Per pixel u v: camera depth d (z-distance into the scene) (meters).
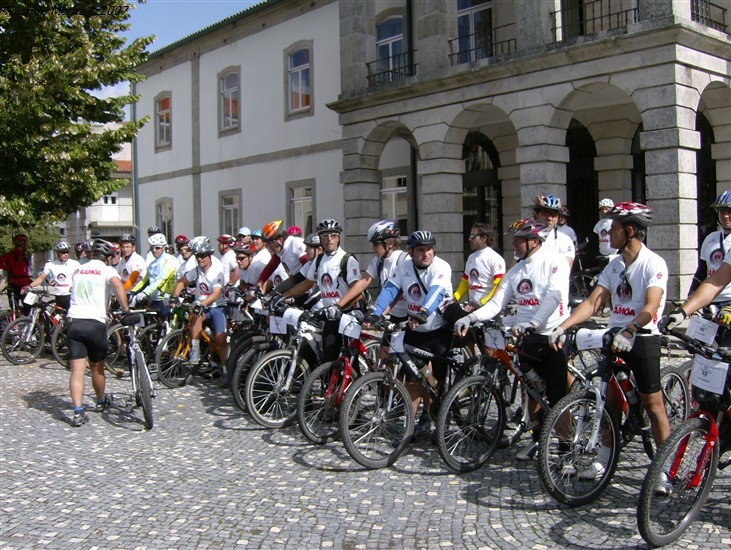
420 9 14.59
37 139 10.90
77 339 6.94
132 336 7.14
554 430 4.50
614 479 5.00
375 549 4.00
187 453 5.95
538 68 12.53
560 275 5.16
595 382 4.79
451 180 14.59
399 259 6.44
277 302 6.91
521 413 5.77
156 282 9.36
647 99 11.17
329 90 19.20
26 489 5.12
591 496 4.55
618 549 3.91
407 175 18.33
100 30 12.24
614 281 4.89
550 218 6.39
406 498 4.77
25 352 11.05
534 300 5.26
